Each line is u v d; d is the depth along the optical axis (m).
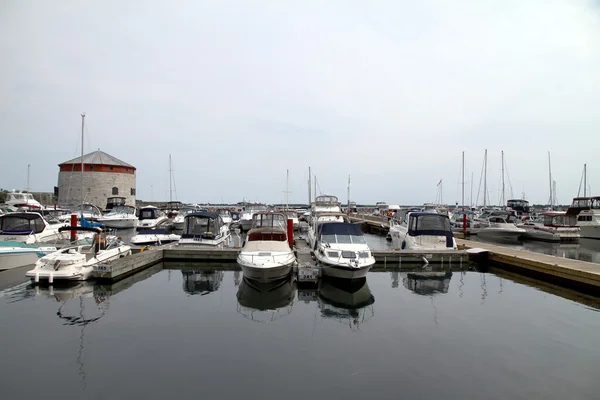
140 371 8.15
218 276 18.20
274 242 16.92
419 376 8.09
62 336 9.99
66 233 22.19
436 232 22.39
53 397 7.10
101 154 58.59
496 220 36.62
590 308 13.02
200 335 10.27
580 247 30.34
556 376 8.11
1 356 8.77
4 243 17.20
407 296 14.70
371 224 46.06
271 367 8.45
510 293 15.17
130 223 38.25
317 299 14.20
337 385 7.69
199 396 7.21
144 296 14.18
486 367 8.52
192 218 23.69
